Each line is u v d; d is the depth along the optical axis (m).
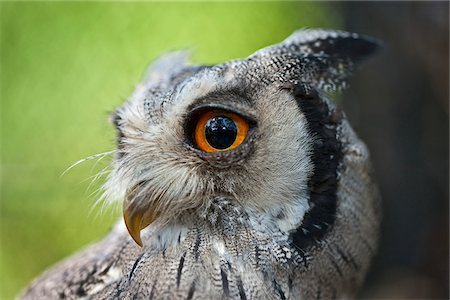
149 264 0.48
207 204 0.48
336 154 0.48
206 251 0.48
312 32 0.49
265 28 0.91
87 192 0.50
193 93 0.47
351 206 0.49
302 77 0.48
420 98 0.69
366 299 0.71
